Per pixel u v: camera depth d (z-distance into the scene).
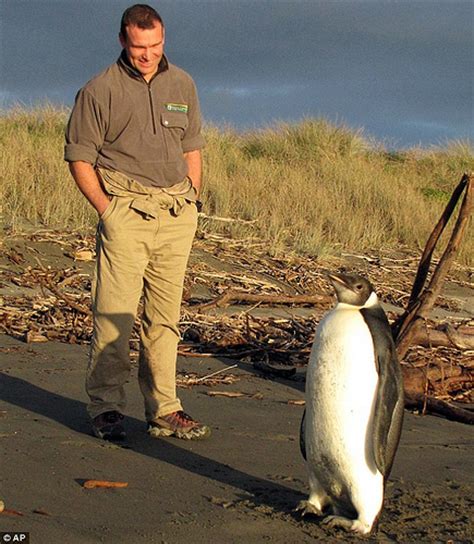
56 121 19.67
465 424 6.82
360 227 15.36
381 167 20.75
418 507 4.65
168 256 5.70
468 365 8.03
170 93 5.57
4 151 15.06
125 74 5.48
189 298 10.62
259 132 21.61
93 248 12.04
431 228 16.08
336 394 4.26
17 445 5.23
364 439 4.25
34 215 13.09
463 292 13.35
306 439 4.42
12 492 4.44
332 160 19.61
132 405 6.47
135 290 5.62
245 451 5.53
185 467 5.12
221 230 14.23
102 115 5.44
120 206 5.52
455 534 4.29
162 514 4.32
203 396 6.88
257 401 6.88
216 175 16.42
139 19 5.32
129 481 4.79
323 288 12.34
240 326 9.38
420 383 7.49
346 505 4.41
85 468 4.93
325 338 4.33
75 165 5.49
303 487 4.90
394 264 14.18
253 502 4.59
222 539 4.07
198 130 5.83
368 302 4.48
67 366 7.37
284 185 16.53
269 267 12.80
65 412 6.09
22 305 9.42
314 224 15.18
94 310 5.64
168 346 5.77
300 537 4.17
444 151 23.17
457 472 5.34
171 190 5.62
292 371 7.81
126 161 5.52
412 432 6.33
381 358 4.31
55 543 3.83
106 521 4.16
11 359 7.45
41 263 11.28
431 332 8.56
